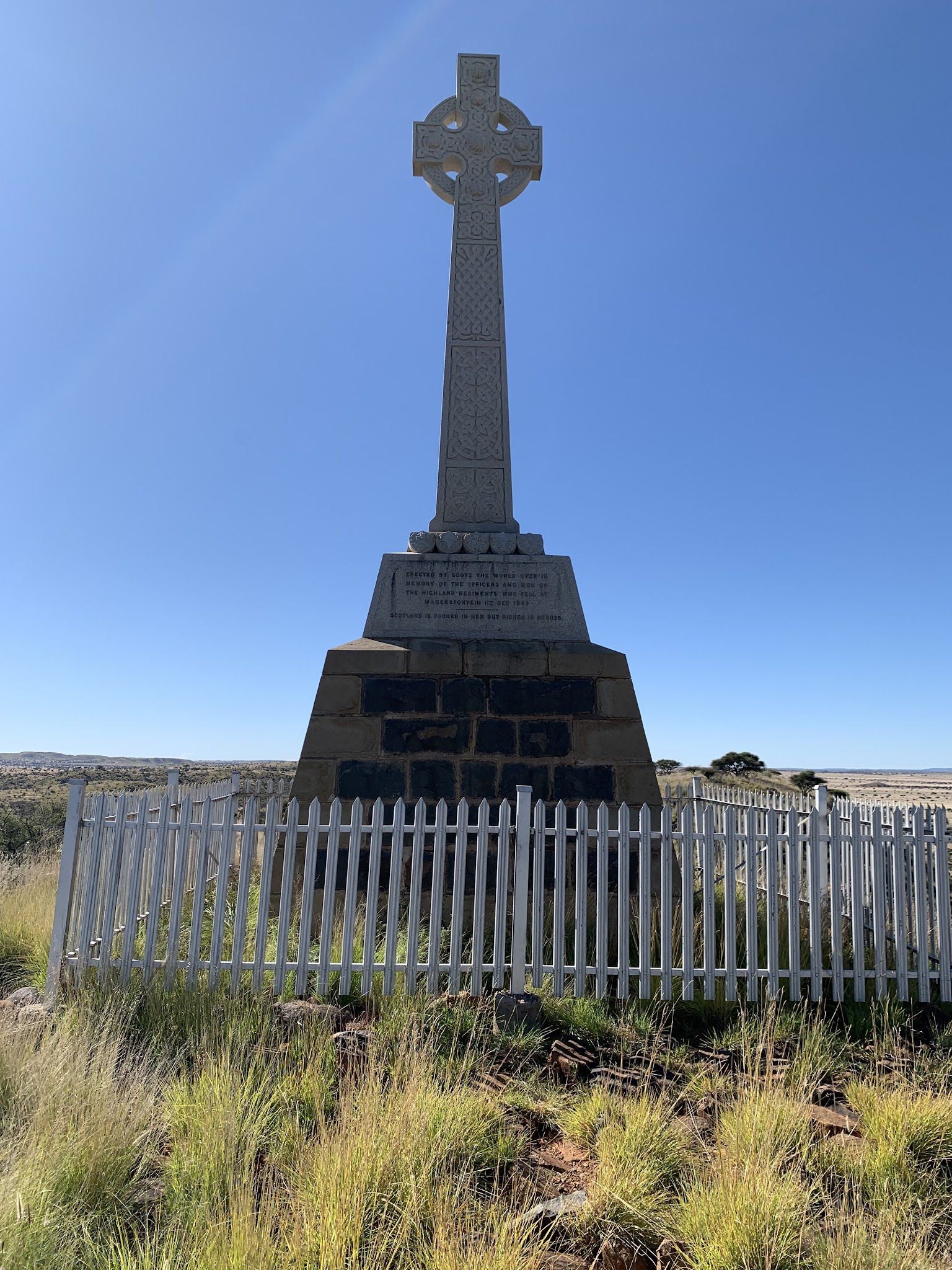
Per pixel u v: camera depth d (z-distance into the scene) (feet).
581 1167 11.45
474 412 28.78
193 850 23.24
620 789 23.85
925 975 17.81
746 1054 14.75
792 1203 9.78
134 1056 13.99
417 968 17.01
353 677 24.26
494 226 29.94
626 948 17.11
